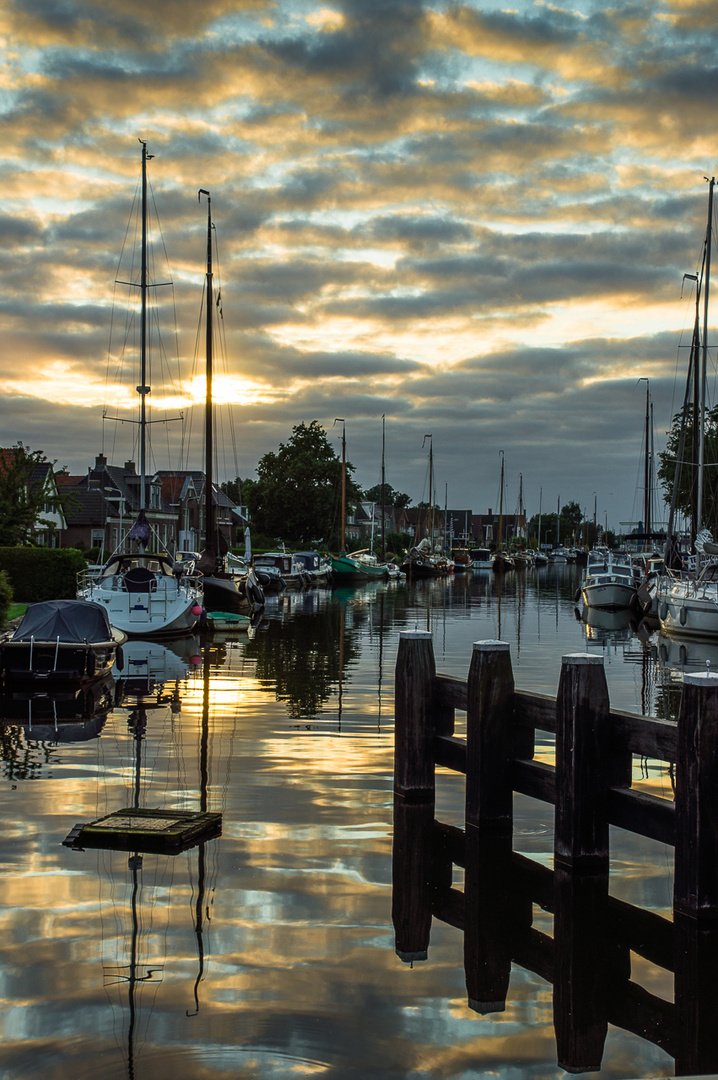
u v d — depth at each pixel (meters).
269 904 8.02
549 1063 5.82
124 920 7.63
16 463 42.84
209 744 13.91
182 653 25.58
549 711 9.29
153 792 11.26
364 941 7.39
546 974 7.01
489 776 9.71
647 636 32.19
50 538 57.91
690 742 7.60
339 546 98.50
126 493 71.31
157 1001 6.36
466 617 39.94
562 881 8.71
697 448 40.03
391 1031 6.10
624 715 8.61
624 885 8.66
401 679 10.91
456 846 9.59
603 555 51.59
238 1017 6.19
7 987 6.53
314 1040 5.95
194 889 8.30
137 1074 5.52
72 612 20.62
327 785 11.68
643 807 8.33
